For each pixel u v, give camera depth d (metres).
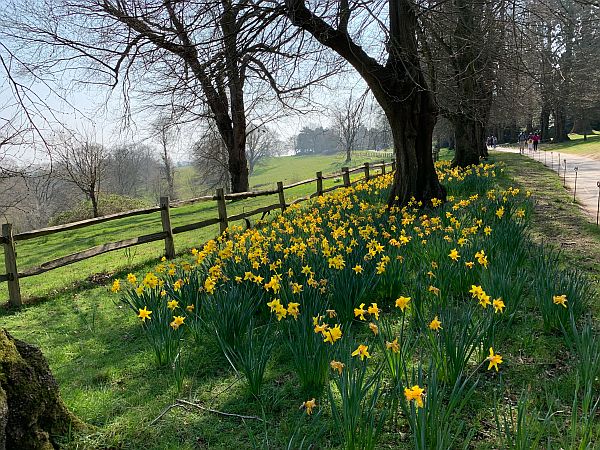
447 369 3.17
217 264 5.49
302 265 5.26
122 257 9.81
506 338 3.99
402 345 3.41
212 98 9.20
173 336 4.02
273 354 4.02
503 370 3.50
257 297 4.78
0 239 6.34
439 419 2.55
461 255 5.12
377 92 10.03
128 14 7.86
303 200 13.39
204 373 3.89
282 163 80.50
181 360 4.10
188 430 3.08
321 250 5.71
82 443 2.78
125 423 3.14
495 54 10.64
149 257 9.33
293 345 3.52
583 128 57.03
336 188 15.12
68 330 5.32
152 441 2.98
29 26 8.24
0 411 2.37
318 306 4.12
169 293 4.75
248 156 64.62
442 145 68.81
